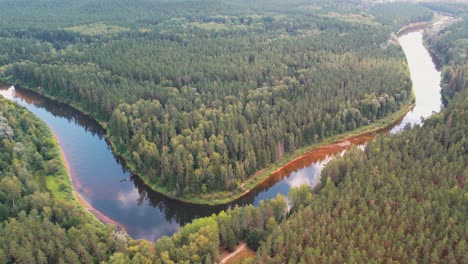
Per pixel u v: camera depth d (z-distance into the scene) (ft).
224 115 623.36
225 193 525.34
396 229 386.93
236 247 407.64
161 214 508.12
